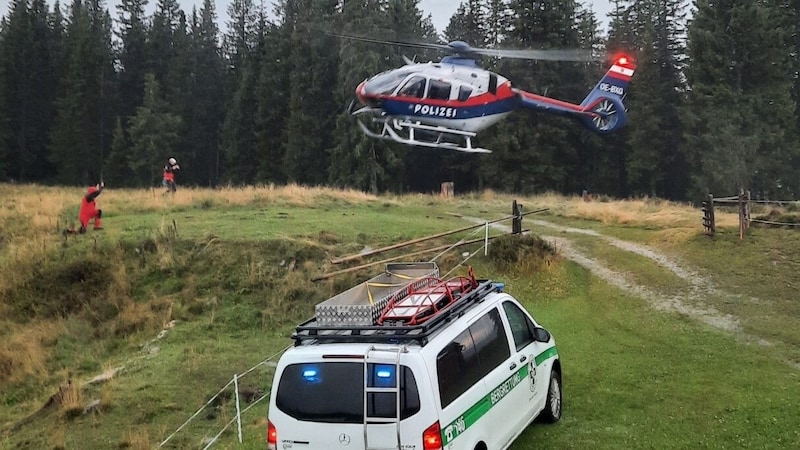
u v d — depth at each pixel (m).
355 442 6.54
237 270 17.86
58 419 11.58
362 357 6.59
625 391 10.27
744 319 13.20
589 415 9.47
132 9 84.38
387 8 50.69
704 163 46.72
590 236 20.22
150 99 65.38
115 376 13.28
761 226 18.73
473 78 20.23
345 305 7.21
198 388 12.40
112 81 75.50
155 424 11.12
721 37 47.84
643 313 13.95
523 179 50.34
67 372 14.29
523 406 8.22
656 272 16.27
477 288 8.38
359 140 49.22
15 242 21.02
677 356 11.62
